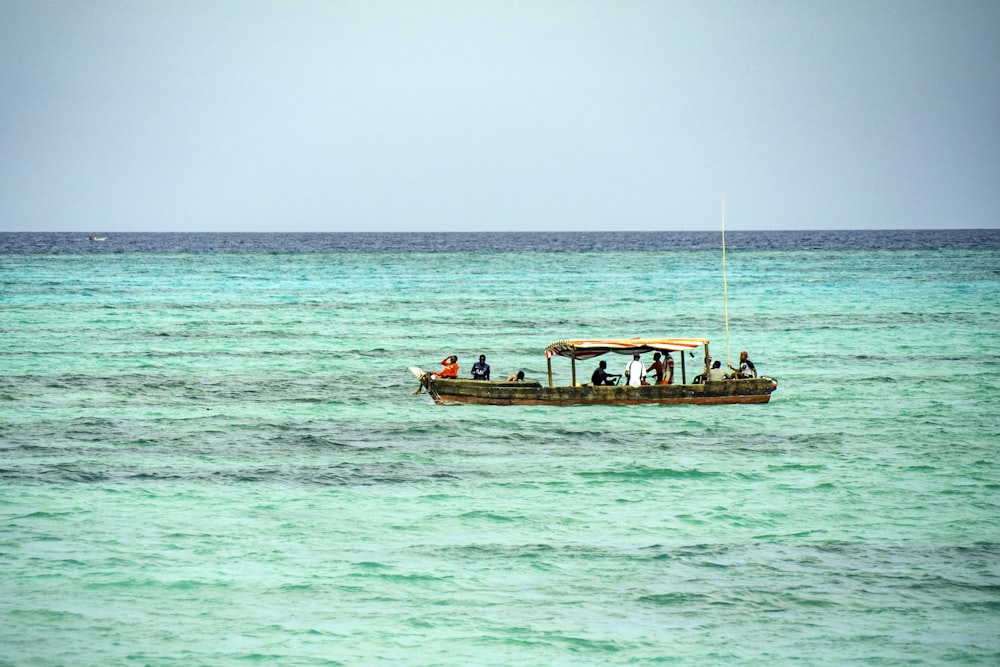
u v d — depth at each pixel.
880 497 74.44
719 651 50.44
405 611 54.72
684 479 79.75
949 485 77.50
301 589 57.41
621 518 70.00
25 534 65.69
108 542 64.44
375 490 76.81
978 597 56.34
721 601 55.94
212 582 58.22
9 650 49.56
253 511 71.25
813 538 65.69
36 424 99.88
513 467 83.75
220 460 86.06
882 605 55.44
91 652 49.66
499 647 50.91
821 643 51.25
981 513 70.50
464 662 49.34
